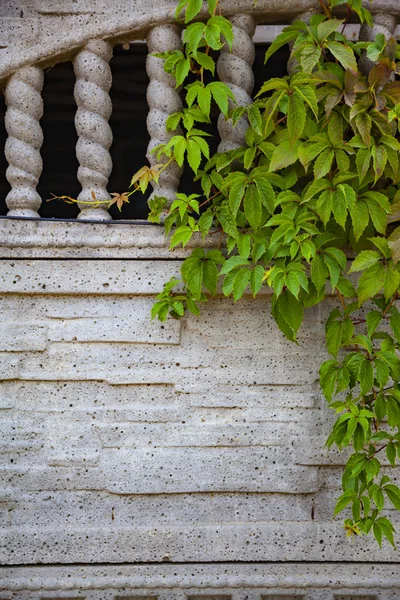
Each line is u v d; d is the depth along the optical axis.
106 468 2.73
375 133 2.52
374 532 2.51
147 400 2.75
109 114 2.76
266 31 3.63
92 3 2.70
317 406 2.74
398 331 2.54
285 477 2.73
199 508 2.75
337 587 2.73
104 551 2.73
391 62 2.45
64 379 2.73
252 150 2.58
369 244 2.64
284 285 2.57
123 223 2.73
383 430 2.75
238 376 2.74
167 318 2.73
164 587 2.73
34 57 2.68
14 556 2.72
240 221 2.65
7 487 2.72
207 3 2.66
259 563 2.75
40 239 2.70
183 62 2.56
